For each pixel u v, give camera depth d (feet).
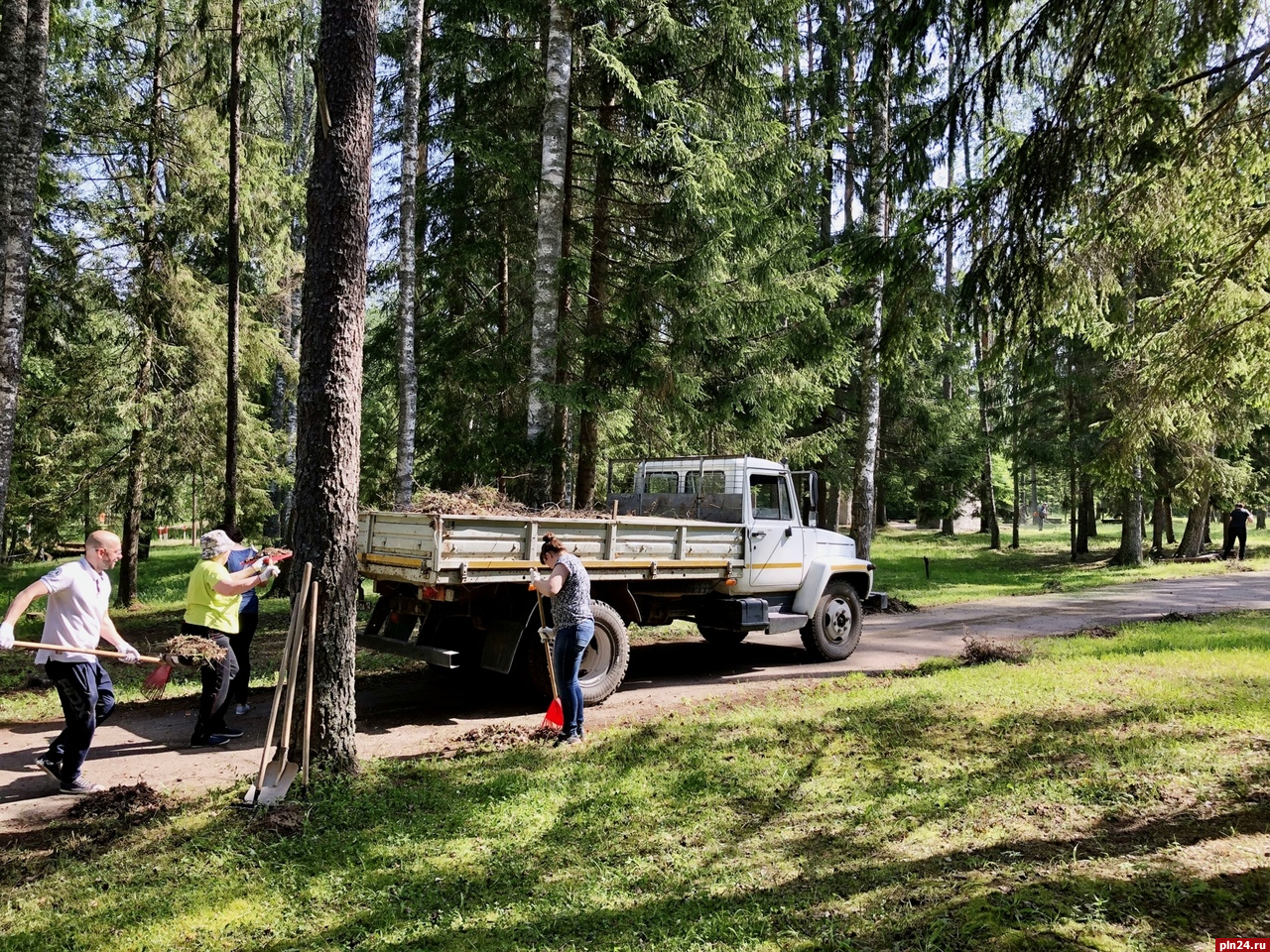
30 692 25.45
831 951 10.53
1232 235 22.27
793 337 42.70
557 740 19.95
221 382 44.83
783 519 30.96
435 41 39.42
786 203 41.96
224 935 11.20
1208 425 25.52
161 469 43.73
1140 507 75.46
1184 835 13.55
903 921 11.15
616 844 13.99
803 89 44.55
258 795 15.83
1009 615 44.14
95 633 17.10
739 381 41.45
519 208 42.19
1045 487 151.64
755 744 19.15
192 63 43.57
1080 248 21.43
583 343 37.63
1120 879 12.04
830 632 31.60
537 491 35.60
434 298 46.55
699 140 36.04
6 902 12.08
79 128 41.22
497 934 11.14
